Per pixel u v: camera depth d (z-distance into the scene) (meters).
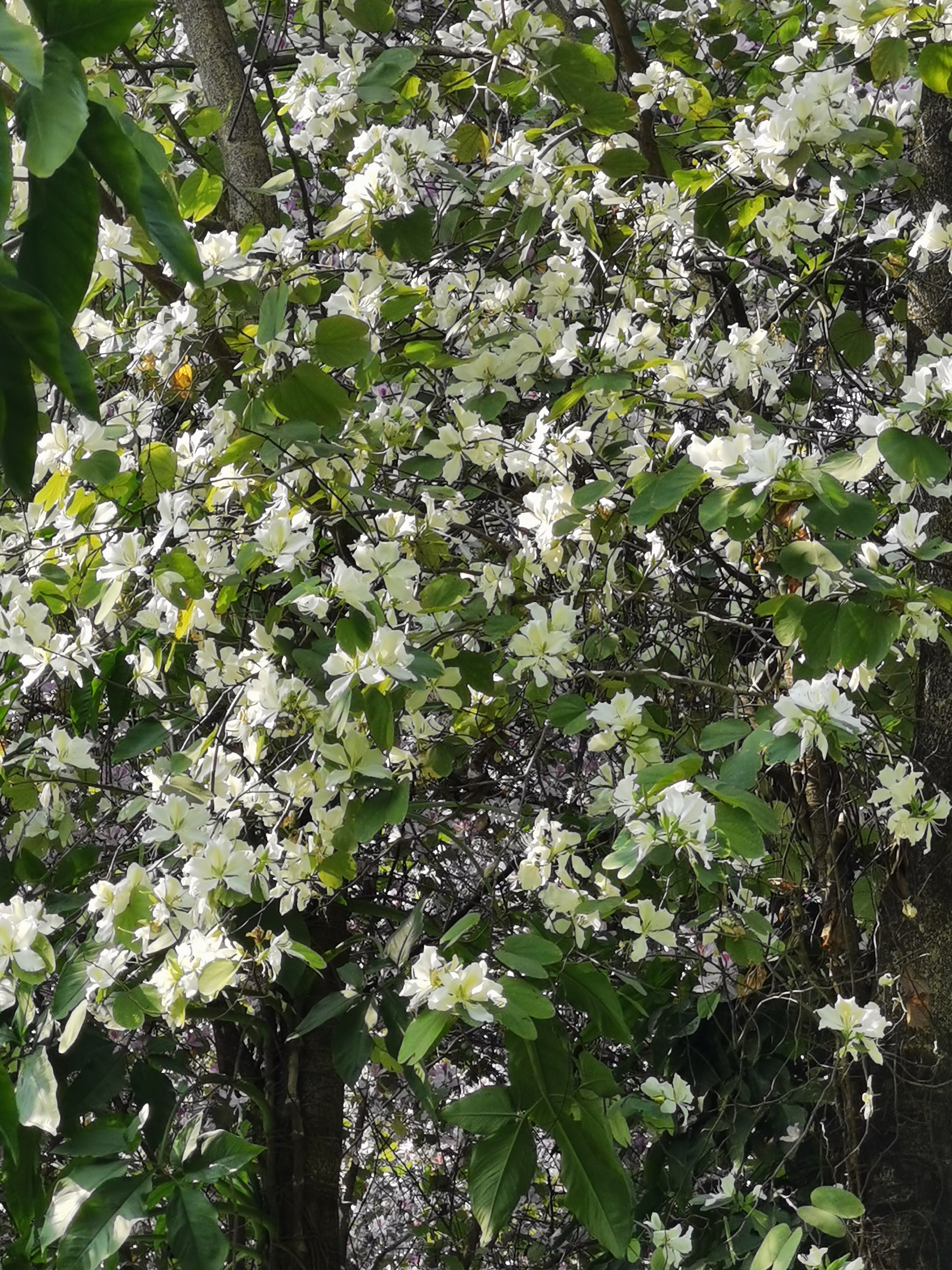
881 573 1.96
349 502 2.26
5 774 2.33
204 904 2.00
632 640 2.45
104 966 2.01
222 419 2.31
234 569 2.18
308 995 2.61
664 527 2.47
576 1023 2.53
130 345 2.51
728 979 2.61
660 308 2.59
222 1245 2.06
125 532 2.26
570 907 2.09
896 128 2.44
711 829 1.89
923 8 2.23
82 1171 2.13
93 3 1.05
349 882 2.50
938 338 2.47
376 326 2.31
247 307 2.26
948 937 2.41
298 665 2.17
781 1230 2.12
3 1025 2.23
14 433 1.07
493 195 2.48
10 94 1.09
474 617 2.19
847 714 1.87
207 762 2.14
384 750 2.02
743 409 2.52
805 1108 2.58
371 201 2.33
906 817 2.14
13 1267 2.21
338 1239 2.60
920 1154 2.38
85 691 2.45
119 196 1.11
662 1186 2.55
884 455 1.84
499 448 2.30
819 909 2.63
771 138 2.31
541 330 2.34
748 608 2.53
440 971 1.84
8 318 0.98
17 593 2.14
